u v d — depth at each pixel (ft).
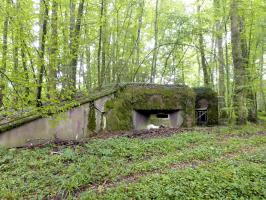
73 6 30.94
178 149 25.66
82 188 17.08
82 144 27.40
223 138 29.78
